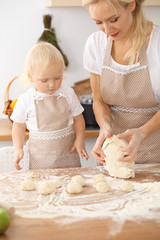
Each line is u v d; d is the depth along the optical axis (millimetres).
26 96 1901
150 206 1208
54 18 2738
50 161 1866
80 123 1974
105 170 1627
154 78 1687
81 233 1026
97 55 1805
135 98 1741
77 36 2795
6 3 2676
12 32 2727
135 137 1521
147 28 1689
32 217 1124
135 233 1025
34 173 1576
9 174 1557
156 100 1781
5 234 1020
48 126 1864
